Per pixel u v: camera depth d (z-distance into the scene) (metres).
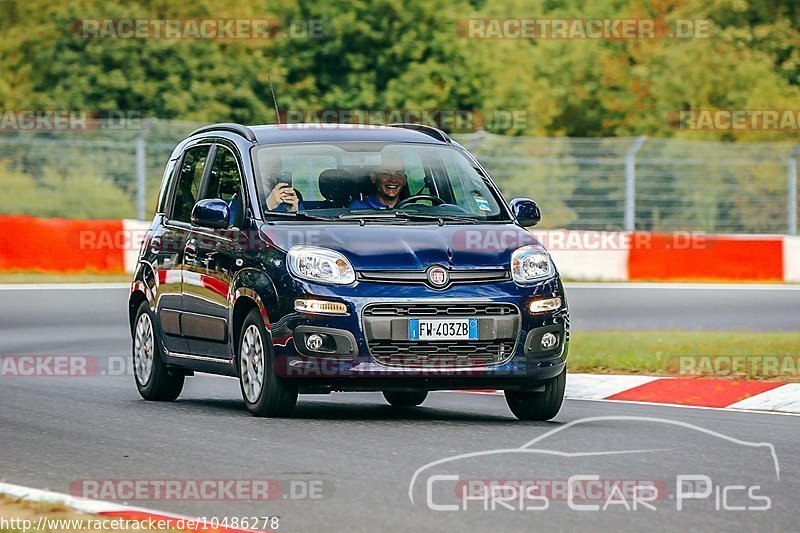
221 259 30.94
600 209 93.19
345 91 106.19
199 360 32.09
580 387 36.12
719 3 116.88
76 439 26.16
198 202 30.83
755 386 35.00
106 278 70.94
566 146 97.75
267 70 105.75
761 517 19.52
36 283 68.44
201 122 102.75
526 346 29.03
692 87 110.44
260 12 107.19
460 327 28.58
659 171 98.75
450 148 33.38
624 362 39.59
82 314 56.75
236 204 31.42
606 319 56.38
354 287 28.44
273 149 31.97
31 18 106.44
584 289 70.31
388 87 106.50
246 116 104.50
